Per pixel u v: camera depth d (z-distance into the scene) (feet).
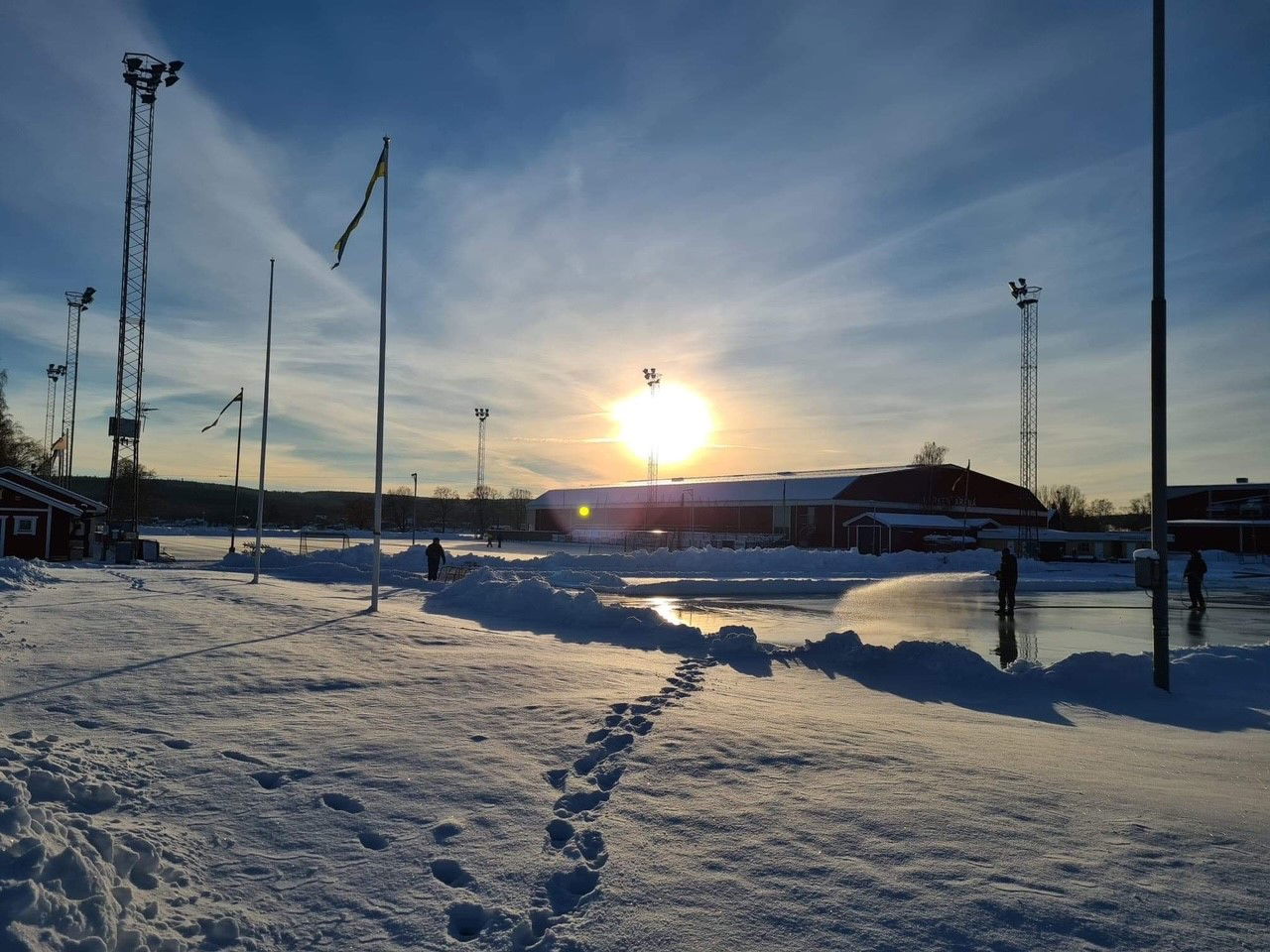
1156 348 40.70
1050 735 30.37
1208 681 41.42
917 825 18.72
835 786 21.59
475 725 27.20
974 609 87.86
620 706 30.91
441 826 18.25
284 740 24.36
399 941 13.43
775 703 33.83
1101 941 13.51
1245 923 14.25
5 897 11.55
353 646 42.39
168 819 17.81
